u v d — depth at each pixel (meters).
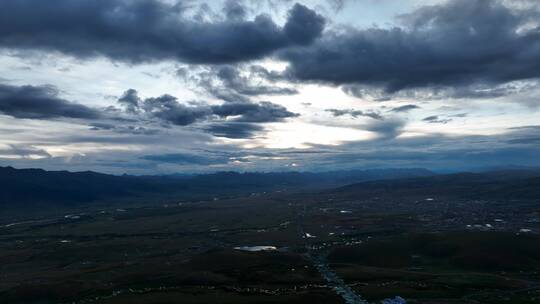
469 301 165.12
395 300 160.25
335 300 168.12
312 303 165.25
